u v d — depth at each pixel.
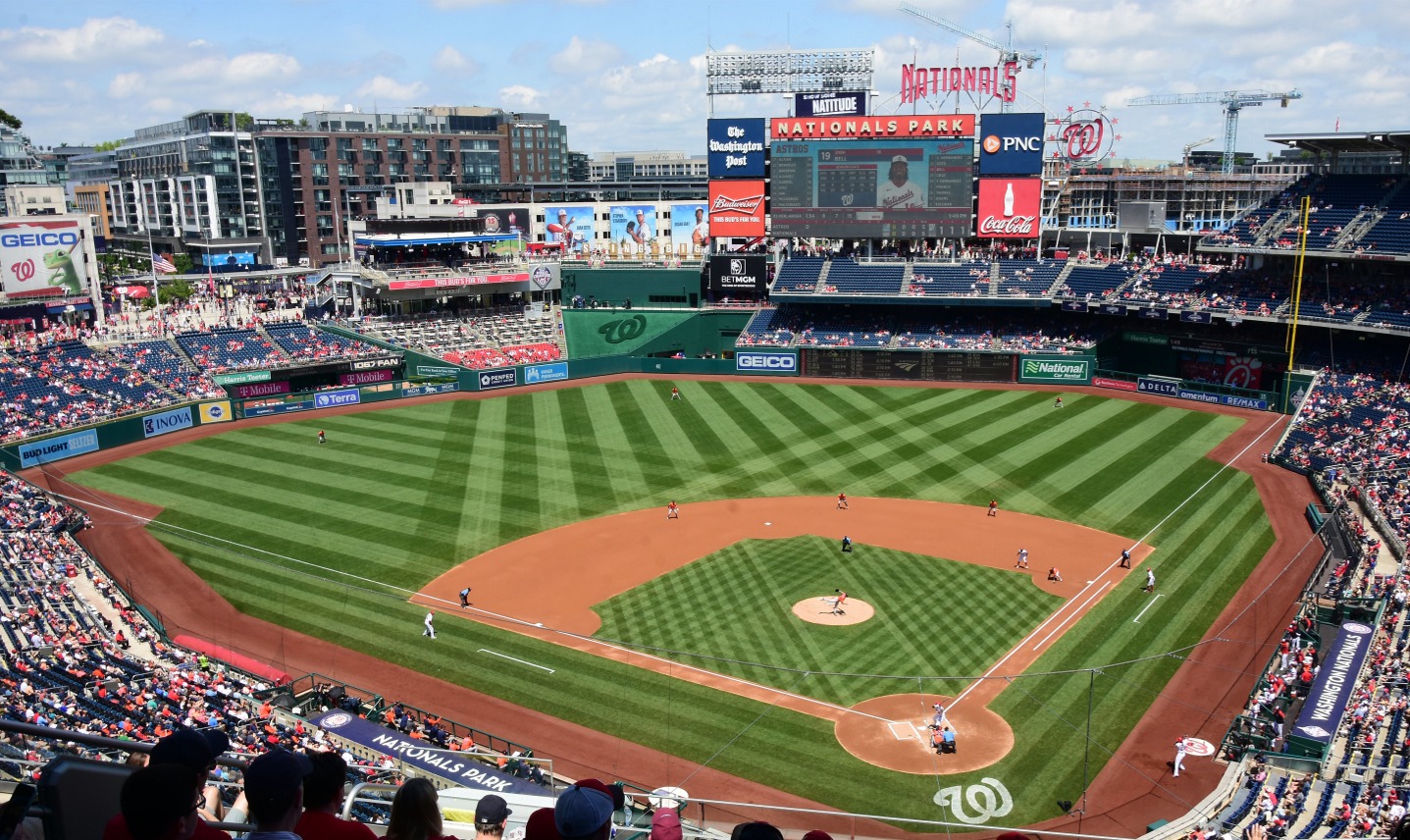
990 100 98.31
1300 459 66.81
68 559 49.84
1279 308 82.50
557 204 129.75
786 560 52.00
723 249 111.88
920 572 50.12
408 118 198.50
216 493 65.19
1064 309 94.19
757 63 111.44
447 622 45.69
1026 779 32.91
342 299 111.19
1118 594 47.38
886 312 103.50
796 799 32.12
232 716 33.69
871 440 75.88
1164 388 87.25
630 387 96.62
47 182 174.62
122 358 86.44
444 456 73.50
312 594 49.06
